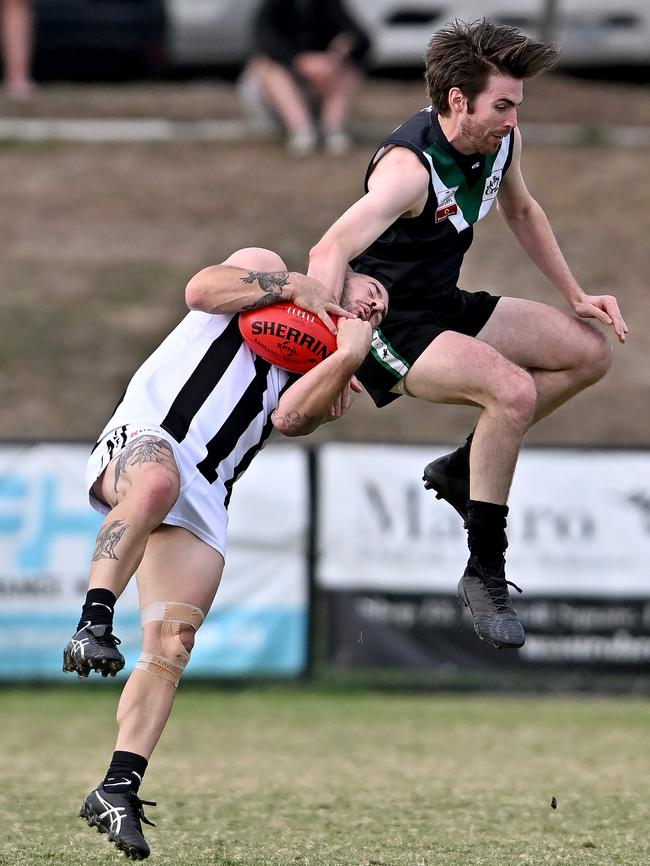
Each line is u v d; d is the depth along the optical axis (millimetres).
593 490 29516
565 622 29547
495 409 14625
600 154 56062
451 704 28562
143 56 59531
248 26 58219
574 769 21516
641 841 15938
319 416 14438
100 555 13453
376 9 56594
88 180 54594
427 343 14867
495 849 15445
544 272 16422
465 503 16234
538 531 29500
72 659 13055
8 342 44750
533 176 54031
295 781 20359
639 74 62875
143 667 14070
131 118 59531
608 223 50875
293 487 29656
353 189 52688
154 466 13781
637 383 43500
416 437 40969
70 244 50406
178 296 47312
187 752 23250
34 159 56000
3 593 29281
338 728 25766
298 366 14508
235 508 29594
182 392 14492
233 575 29625
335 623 29703
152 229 51156
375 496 29672
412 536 29656
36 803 18281
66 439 29312
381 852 15258
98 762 22219
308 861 14766
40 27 59562
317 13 54625
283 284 14391
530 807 18172
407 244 14820
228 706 28125
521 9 55031
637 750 23438
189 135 57844
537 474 29516
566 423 41500
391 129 56562
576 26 58188
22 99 60719
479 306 15625
